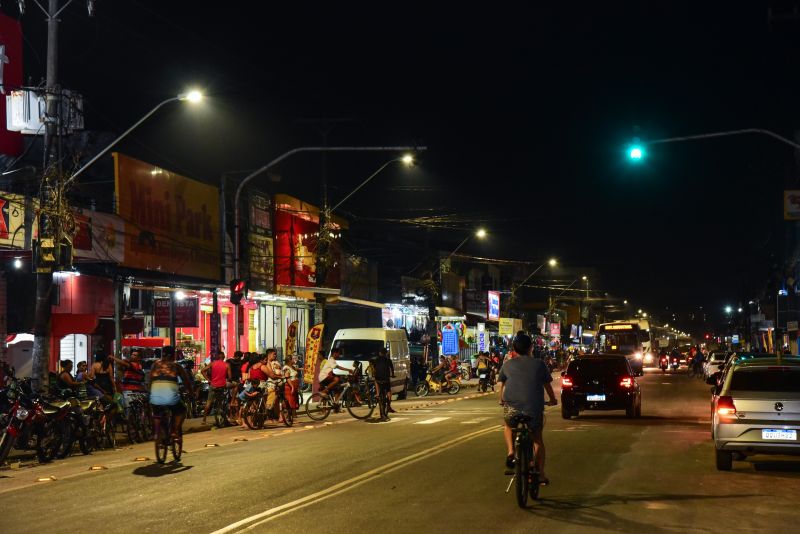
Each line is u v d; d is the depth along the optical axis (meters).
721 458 13.30
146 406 20.22
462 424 22.16
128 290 27.25
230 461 14.87
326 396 25.36
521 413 10.33
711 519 9.44
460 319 60.75
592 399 23.78
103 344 27.20
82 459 16.38
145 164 28.09
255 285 36.75
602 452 15.83
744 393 13.05
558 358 76.94
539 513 9.77
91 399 17.83
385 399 24.81
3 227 20.97
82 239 23.61
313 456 15.32
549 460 14.63
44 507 10.67
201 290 31.02
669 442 17.66
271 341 42.19
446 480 12.22
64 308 23.86
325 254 35.16
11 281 23.55
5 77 23.69
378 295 55.06
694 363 59.72
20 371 24.41
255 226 37.22
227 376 23.81
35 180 23.86
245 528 9.00
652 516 9.59
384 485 11.80
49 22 19.44
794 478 12.57
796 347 61.66
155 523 9.41
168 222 29.48
